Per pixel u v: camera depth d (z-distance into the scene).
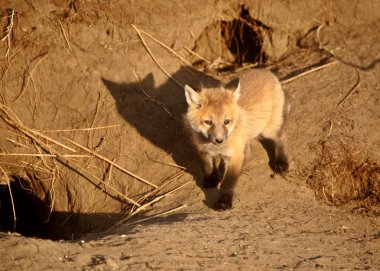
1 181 14.94
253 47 17.19
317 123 13.75
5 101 14.69
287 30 16.34
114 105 14.41
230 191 11.42
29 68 14.70
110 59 14.75
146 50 14.95
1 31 14.78
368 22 16.23
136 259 8.61
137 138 14.04
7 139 14.59
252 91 12.21
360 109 13.98
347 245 10.10
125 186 13.44
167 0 15.12
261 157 13.02
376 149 13.03
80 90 14.59
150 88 14.61
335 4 16.19
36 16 14.75
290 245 9.75
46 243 8.86
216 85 15.05
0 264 8.12
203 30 16.02
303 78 15.10
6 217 16.34
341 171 12.79
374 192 12.38
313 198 12.02
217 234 9.89
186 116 11.92
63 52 14.73
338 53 15.65
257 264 8.84
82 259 8.46
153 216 11.47
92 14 14.82
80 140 14.34
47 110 14.64
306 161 12.94
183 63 15.38
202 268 8.52
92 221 13.33
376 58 15.23
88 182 13.94
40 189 14.88
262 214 11.11
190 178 12.71
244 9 16.28
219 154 11.60
